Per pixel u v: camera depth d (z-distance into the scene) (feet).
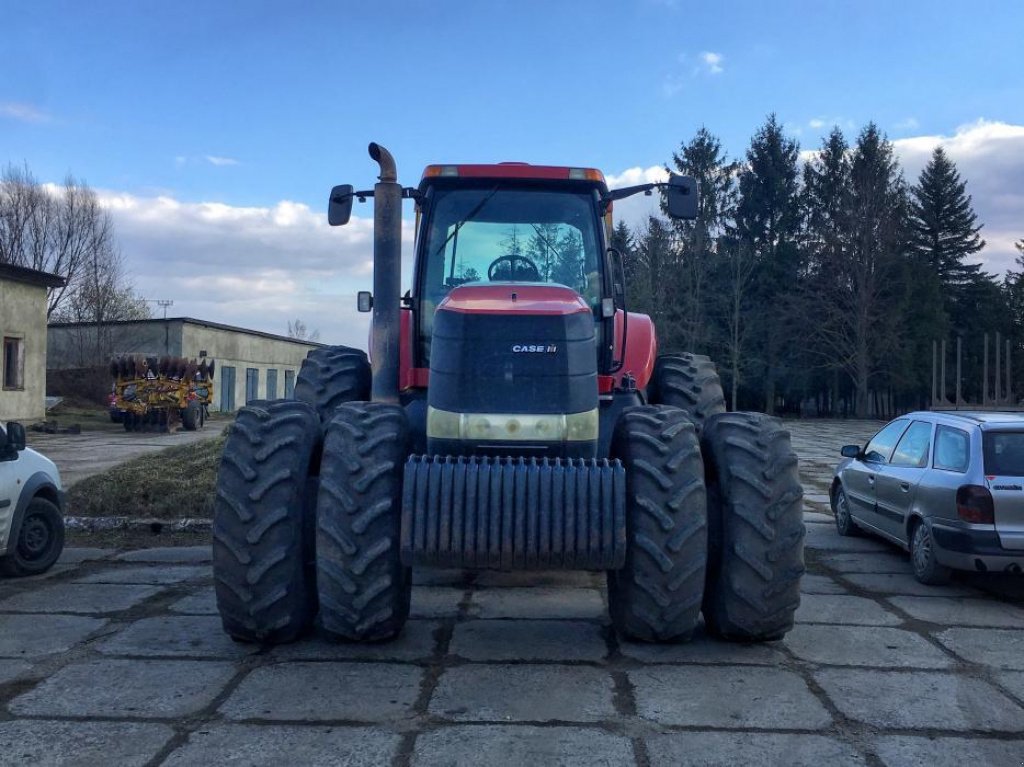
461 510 16.20
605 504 16.28
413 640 18.95
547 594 23.34
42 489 26.43
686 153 175.73
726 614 17.89
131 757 13.23
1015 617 22.11
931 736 14.37
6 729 14.21
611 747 13.70
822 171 193.88
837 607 22.97
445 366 17.30
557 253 21.15
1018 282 197.77
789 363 169.07
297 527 17.53
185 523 32.30
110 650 18.22
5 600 22.58
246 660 17.53
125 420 85.66
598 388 19.76
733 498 17.65
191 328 130.93
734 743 13.93
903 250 174.60
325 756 13.30
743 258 166.91
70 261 148.56
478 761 13.17
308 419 18.49
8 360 85.87
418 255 21.08
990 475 24.16
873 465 31.09
